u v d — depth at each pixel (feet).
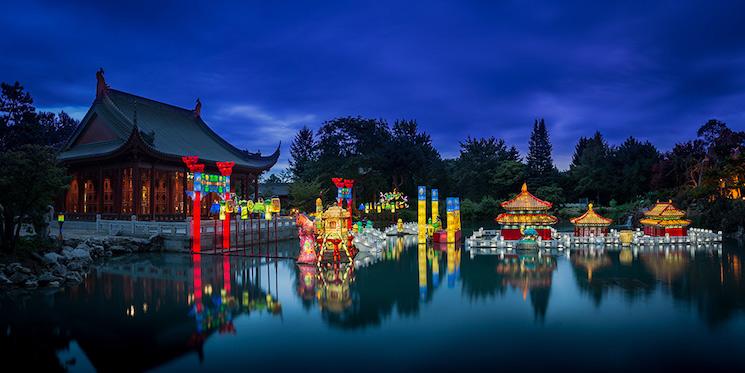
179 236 109.91
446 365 34.94
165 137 167.43
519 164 328.70
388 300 56.03
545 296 57.82
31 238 85.15
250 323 46.91
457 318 47.65
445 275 74.02
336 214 89.04
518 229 125.70
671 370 33.76
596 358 36.14
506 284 65.98
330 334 42.78
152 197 147.54
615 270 78.59
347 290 62.34
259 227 124.88
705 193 189.47
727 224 157.17
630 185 300.20
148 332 45.01
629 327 44.06
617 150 332.39
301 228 91.04
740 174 183.01
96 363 37.63
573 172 339.77
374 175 254.88
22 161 74.18
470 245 122.01
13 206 76.18
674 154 269.64
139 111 173.78
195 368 35.42
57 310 53.67
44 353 40.19
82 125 166.20
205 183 109.91
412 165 272.92
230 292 62.08
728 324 44.91
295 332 43.57
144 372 35.27
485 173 331.36
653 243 124.16
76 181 165.68
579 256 99.14
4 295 62.03
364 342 40.42
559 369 33.96
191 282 69.87
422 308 51.90
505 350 38.04
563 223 250.57
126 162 146.30
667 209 132.36
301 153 415.03
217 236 112.78
